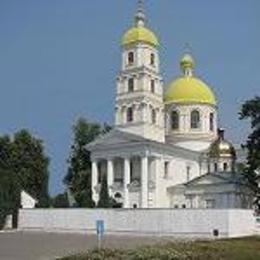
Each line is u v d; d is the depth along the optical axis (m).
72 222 87.31
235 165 115.38
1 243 64.88
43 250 56.12
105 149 113.19
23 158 120.88
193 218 76.12
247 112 86.88
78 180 123.44
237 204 100.69
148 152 108.94
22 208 93.12
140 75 115.69
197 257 39.78
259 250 45.53
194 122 124.00
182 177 116.12
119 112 117.19
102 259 38.62
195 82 127.12
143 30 118.25
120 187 110.19
